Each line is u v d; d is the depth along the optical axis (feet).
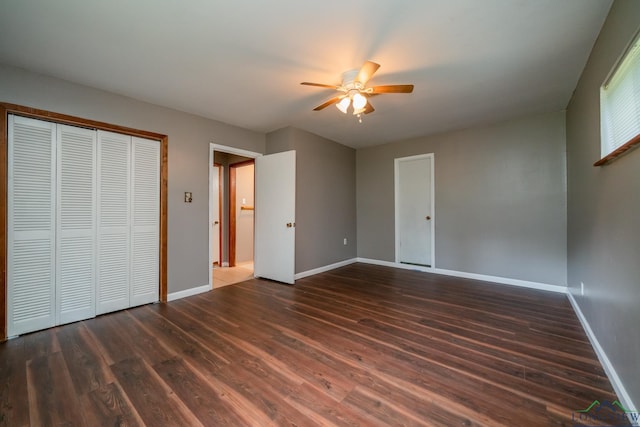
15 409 4.83
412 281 13.28
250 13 5.67
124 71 7.93
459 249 14.11
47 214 8.09
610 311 5.73
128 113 9.61
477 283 12.86
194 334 7.72
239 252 18.15
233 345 7.09
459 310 9.48
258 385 5.48
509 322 8.45
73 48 6.81
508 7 5.50
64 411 4.78
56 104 8.18
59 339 7.43
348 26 6.09
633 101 5.04
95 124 8.85
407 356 6.53
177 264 10.89
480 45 6.77
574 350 6.76
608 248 5.93
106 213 9.22
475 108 10.98
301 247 13.98
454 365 6.14
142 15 5.68
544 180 11.78
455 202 14.19
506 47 6.87
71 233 8.52
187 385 5.48
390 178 16.62
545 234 11.80
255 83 8.72
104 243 9.18
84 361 6.35
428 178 15.29
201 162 11.68
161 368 6.06
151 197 10.28
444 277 14.01
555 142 11.50
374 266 16.75
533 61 7.51
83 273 8.76
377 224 17.26
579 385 5.41
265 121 12.41
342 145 16.84
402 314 9.13
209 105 10.48
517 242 12.46
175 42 6.63
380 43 6.70
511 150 12.51
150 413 4.73
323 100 10.04
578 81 8.63
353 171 17.87
